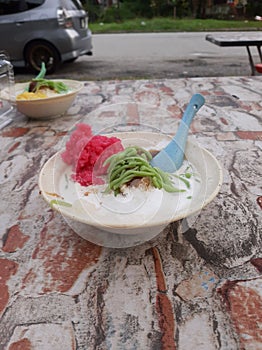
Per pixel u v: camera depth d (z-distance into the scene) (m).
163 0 9.77
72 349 0.59
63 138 1.38
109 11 9.62
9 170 1.20
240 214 0.92
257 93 2.09
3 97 1.65
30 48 3.88
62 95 1.64
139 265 0.76
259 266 0.75
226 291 0.69
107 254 0.79
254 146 1.35
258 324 0.62
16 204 1.00
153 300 0.67
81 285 0.71
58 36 3.79
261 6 9.34
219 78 2.51
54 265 0.76
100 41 6.35
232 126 1.57
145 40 6.39
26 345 0.59
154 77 3.76
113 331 0.61
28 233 0.87
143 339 0.60
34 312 0.65
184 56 4.93
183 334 0.61
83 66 4.38
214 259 0.77
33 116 1.68
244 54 5.00
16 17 3.75
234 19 9.37
